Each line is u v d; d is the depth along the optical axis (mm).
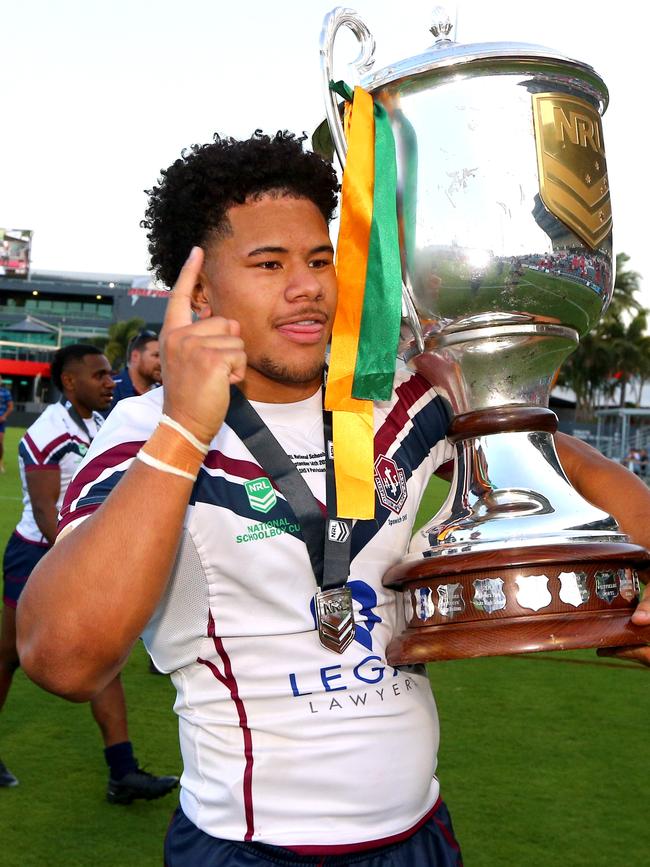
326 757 1361
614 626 1268
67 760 3633
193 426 1209
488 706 4324
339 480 1403
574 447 1652
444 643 1286
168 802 3275
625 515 1537
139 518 1191
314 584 1388
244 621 1381
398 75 1412
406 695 1439
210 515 1360
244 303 1345
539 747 3764
